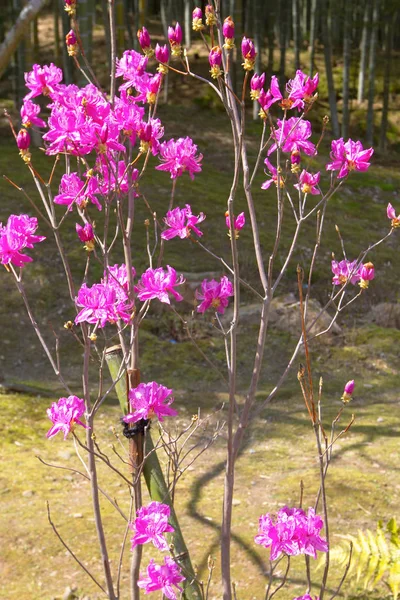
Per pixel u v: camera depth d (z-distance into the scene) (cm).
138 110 196
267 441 509
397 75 2044
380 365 678
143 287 191
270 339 708
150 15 2420
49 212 202
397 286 894
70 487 425
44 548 356
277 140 206
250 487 432
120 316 191
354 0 1877
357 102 1931
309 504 404
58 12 1725
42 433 501
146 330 701
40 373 621
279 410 570
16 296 745
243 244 928
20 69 1335
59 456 467
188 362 656
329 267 903
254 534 372
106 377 619
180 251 889
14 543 359
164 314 729
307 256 921
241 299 788
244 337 708
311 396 203
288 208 1090
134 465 214
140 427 212
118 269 214
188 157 205
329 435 519
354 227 1067
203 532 374
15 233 190
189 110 1623
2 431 493
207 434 516
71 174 207
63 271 802
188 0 1948
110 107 200
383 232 1078
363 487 425
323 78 1983
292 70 1970
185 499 413
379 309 786
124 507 400
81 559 348
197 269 845
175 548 230
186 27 1970
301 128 206
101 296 185
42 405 547
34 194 987
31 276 780
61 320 721
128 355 221
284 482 436
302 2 2234
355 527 378
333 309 798
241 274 836
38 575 335
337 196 1195
